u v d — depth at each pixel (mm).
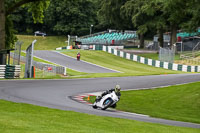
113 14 120750
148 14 94562
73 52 94562
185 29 88938
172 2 63562
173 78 46656
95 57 89312
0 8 52938
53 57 83562
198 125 20859
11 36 63469
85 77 49312
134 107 27688
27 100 24016
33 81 39500
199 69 73625
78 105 24297
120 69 73938
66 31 146625
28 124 13906
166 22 102062
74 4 144500
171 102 30047
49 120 15703
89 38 127688
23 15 146625
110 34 133375
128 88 36781
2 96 25094
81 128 14180
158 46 107312
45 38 144875
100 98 23297
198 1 48406
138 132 14523
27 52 50219
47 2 62469
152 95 32938
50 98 26562
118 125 15914
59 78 46781
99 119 17172
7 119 14680
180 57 88000
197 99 30766
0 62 48688
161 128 16297
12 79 41500
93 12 150375
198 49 103812
